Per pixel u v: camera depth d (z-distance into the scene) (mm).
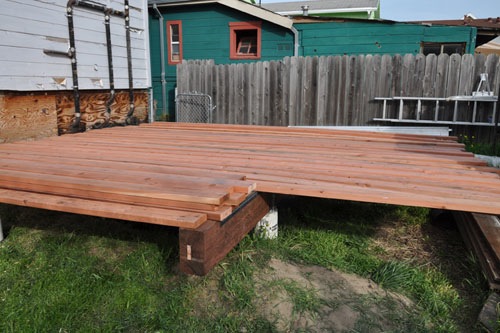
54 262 2721
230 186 2396
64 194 2514
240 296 2291
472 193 2443
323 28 10305
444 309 2238
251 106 8742
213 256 2059
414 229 3473
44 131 5086
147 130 5289
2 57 4449
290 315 2170
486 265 2426
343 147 3998
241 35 11375
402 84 7594
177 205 2199
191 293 2355
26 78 4766
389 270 2596
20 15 4633
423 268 2750
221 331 2029
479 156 5953
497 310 2098
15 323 2094
